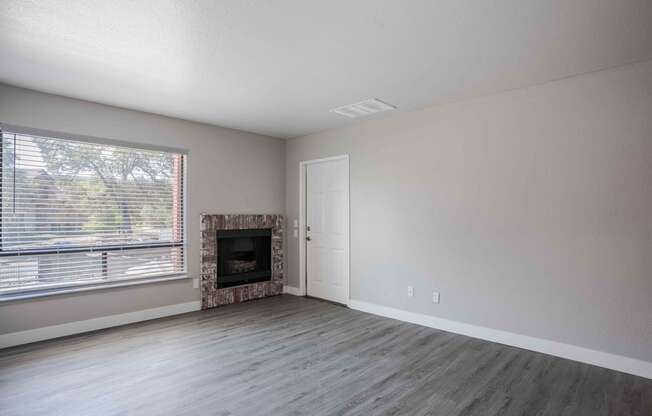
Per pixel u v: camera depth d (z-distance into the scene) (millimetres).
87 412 2172
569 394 2422
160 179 4227
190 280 4434
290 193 5488
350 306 4641
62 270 3510
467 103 3617
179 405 2256
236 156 4934
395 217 4184
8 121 3217
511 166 3320
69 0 1967
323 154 5008
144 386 2496
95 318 3689
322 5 2018
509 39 2396
